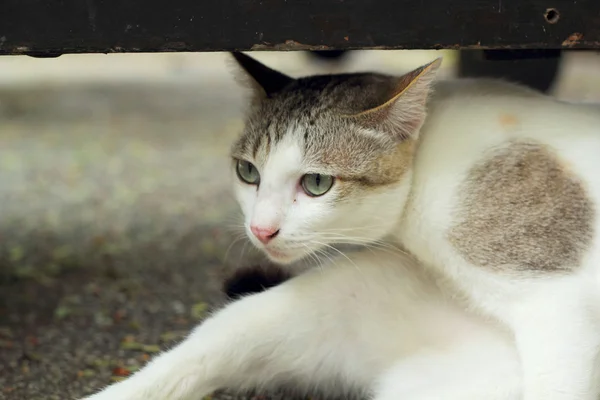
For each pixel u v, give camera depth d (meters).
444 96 1.12
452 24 1.06
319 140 1.09
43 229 1.51
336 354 1.13
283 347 1.12
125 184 1.90
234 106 2.86
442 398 1.06
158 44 1.07
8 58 3.35
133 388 1.08
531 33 1.07
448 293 1.11
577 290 1.04
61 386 1.14
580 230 1.05
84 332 1.23
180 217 1.60
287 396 1.14
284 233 1.09
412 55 2.62
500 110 1.09
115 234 1.49
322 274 1.12
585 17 1.06
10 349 1.20
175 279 1.35
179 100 2.94
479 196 1.07
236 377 1.11
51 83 3.08
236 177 1.13
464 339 1.10
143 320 1.26
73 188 1.86
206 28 1.07
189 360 1.09
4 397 1.13
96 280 1.35
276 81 1.16
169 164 2.11
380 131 1.09
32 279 1.35
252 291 1.16
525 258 1.05
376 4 1.06
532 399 1.03
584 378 1.03
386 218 1.10
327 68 1.49
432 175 1.08
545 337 1.04
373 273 1.12
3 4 1.06
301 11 1.06
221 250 1.43
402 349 1.11
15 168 2.06
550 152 1.07
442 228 1.08
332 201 1.09
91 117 2.71
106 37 1.07
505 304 1.06
